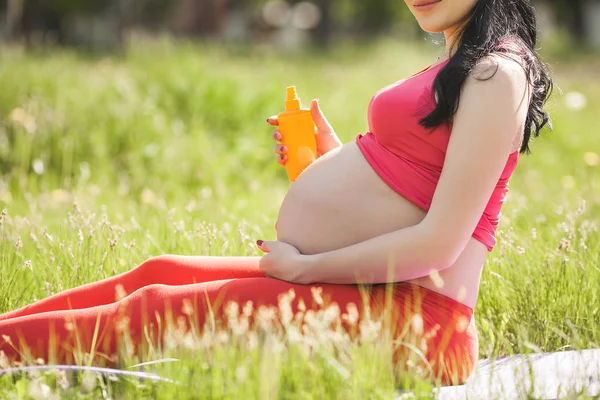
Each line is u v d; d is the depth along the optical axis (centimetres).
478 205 347
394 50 2986
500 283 481
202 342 337
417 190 364
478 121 345
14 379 341
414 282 364
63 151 969
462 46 362
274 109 1252
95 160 984
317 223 377
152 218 686
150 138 1059
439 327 357
